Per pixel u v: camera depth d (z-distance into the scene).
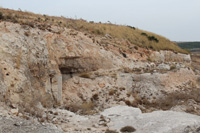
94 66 19.59
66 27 21.39
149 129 10.16
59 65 16.06
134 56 26.33
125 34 32.56
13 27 13.05
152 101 17.47
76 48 17.84
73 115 12.42
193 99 17.64
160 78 20.66
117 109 13.99
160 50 34.06
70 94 16.17
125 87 18.97
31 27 15.26
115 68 21.34
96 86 17.62
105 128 10.62
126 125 10.98
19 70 11.14
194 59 48.09
